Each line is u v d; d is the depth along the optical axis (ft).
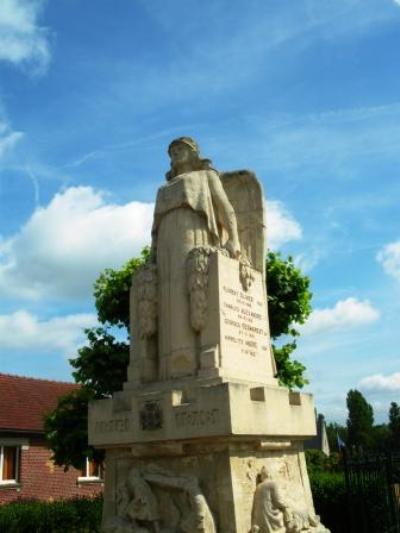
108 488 24.12
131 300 26.35
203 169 27.76
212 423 20.81
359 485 37.04
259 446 22.41
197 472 21.83
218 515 20.90
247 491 21.54
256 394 22.94
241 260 26.04
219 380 22.44
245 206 28.94
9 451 74.69
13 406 80.84
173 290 24.97
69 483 79.05
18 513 46.83
